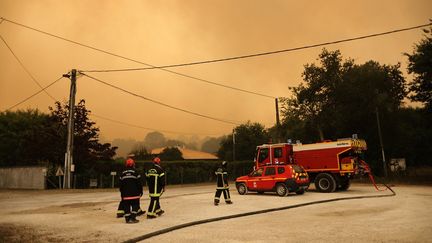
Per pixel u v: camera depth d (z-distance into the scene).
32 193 24.86
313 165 22.38
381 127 37.50
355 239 8.12
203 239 8.48
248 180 20.34
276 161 22.33
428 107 30.72
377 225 9.91
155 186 11.83
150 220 11.24
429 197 17.62
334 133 39.97
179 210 13.74
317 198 17.66
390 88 39.44
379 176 37.69
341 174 21.31
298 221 10.95
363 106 36.25
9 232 9.46
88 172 30.45
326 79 38.09
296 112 38.84
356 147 21.55
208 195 21.09
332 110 37.34
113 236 8.79
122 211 12.10
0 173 33.19
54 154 28.81
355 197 17.77
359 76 36.88
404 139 43.34
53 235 9.01
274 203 15.77
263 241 8.13
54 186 29.61
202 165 42.78
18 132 41.88
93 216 12.52
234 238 8.53
